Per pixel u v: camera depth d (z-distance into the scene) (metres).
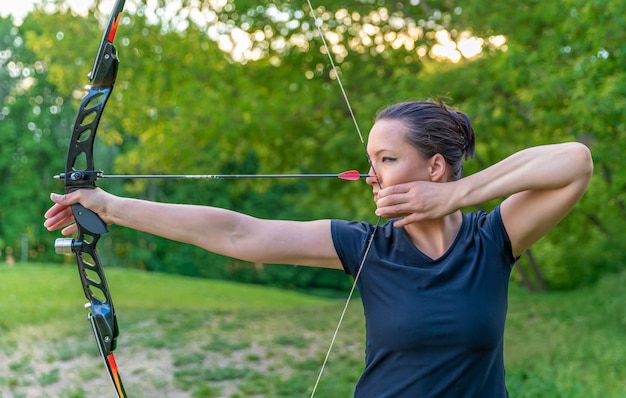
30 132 21.47
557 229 10.42
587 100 5.52
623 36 5.61
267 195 21.39
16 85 21.55
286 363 6.16
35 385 5.50
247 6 8.09
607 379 4.84
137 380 5.69
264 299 12.28
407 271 1.36
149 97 9.50
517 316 7.93
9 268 13.50
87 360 6.26
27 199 21.30
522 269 11.20
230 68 8.79
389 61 8.29
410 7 8.30
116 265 20.95
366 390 1.39
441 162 1.37
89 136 1.52
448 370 1.33
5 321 7.82
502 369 1.40
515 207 1.38
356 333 7.40
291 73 8.55
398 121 1.37
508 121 7.34
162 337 7.26
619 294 8.31
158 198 20.31
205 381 5.65
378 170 1.39
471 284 1.34
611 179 7.41
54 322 7.87
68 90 10.53
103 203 1.42
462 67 7.46
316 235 1.42
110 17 1.62
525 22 7.29
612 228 11.09
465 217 1.44
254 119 8.55
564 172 1.29
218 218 1.40
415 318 1.33
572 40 6.32
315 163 9.45
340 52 8.37
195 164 10.63
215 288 13.04
